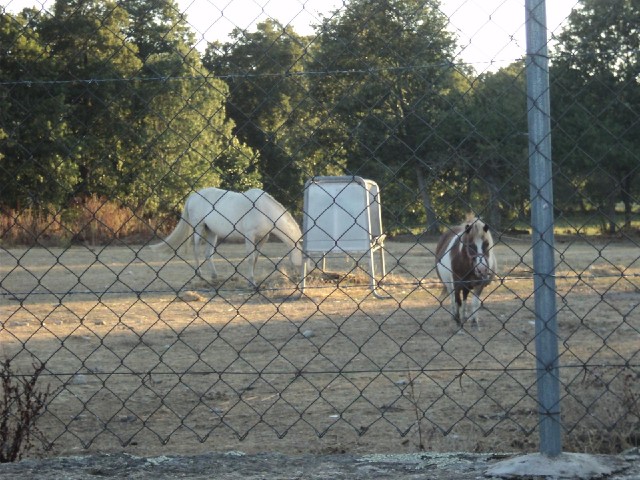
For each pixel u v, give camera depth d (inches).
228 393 296.0
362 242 553.6
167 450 226.4
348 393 293.9
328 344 403.9
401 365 344.8
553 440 144.3
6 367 187.6
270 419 259.4
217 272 786.2
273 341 414.0
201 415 265.9
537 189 142.3
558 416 144.6
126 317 513.7
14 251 969.5
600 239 1040.2
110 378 322.3
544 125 141.4
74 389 300.5
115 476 146.0
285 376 325.1
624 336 408.5
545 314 143.5
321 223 556.1
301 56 148.0
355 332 442.9
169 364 356.5
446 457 155.1
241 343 410.0
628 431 201.0
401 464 151.2
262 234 659.4
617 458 149.3
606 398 228.5
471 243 442.9
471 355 368.5
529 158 143.3
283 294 615.2
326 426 249.4
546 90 141.2
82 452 221.0
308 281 677.9
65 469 149.9
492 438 223.9
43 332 449.7
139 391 301.0
